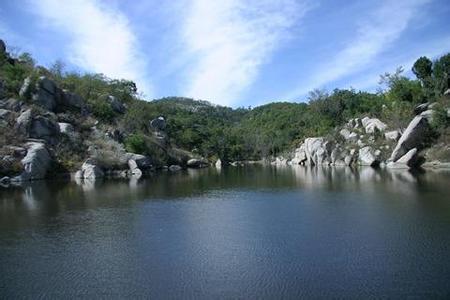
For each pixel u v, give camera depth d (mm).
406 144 73000
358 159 86938
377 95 118688
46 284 17141
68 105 81688
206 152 132375
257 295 15602
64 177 62188
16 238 24359
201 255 20609
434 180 48062
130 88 119625
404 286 16016
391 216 28109
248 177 66000
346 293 15547
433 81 89438
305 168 88375
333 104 123812
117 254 21047
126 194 43500
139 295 15875
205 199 39594
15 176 55969
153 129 105312
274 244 22219
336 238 23000
